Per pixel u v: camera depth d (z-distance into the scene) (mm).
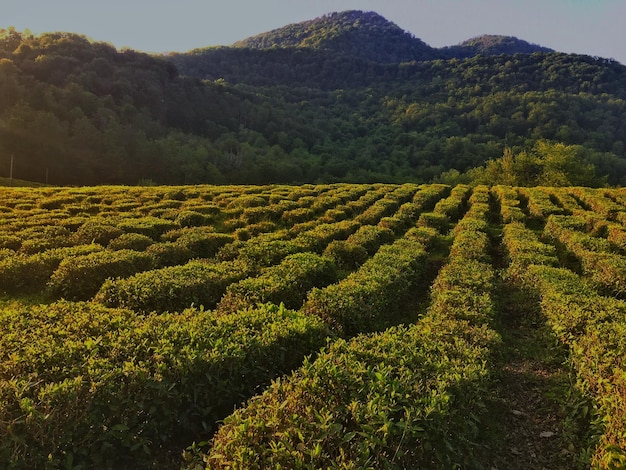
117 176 68875
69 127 72375
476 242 16797
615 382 6098
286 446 4293
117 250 14562
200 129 100938
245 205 27250
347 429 4742
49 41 97438
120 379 5461
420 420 4855
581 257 16406
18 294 11961
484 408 6117
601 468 5176
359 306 9344
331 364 5754
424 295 13727
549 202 28406
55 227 17016
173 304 10164
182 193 31203
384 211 26094
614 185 69250
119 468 5277
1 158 59562
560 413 7250
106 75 93562
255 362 6594
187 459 4934
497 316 10477
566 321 8867
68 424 4922
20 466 4551
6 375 5441
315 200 29297
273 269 11750
